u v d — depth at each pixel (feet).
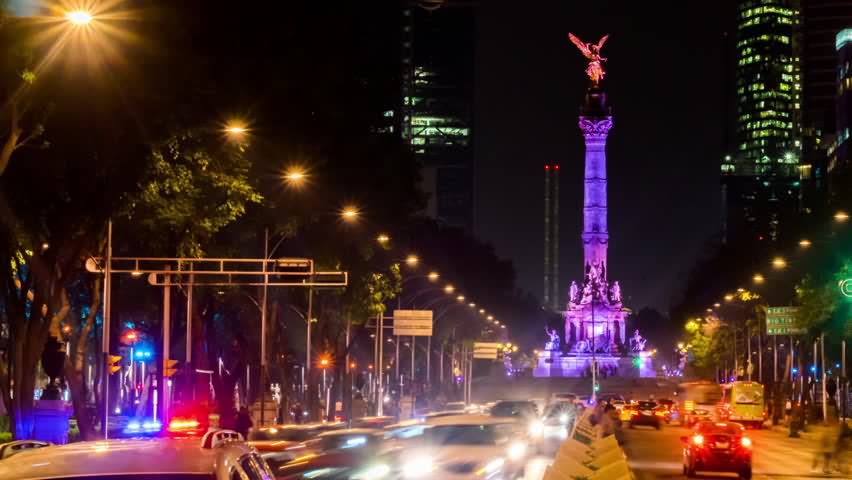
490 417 116.06
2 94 108.47
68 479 30.09
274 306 232.12
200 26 142.51
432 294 480.64
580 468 62.95
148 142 130.62
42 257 133.90
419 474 97.91
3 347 192.13
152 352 293.23
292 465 98.07
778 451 235.61
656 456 204.44
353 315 257.34
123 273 167.22
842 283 226.58
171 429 138.21
